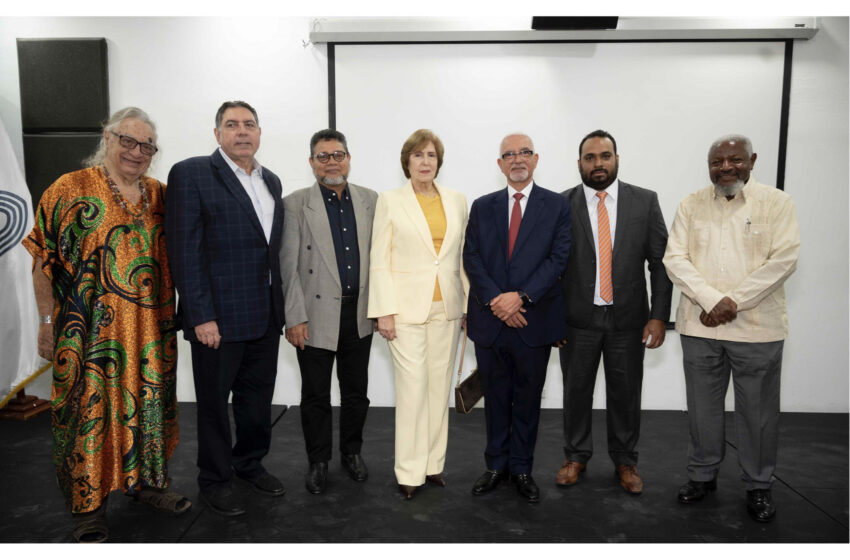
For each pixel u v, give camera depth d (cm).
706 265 221
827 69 331
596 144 230
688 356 230
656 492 238
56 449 198
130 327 203
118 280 199
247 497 232
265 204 224
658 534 203
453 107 342
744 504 227
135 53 347
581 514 217
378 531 204
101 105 345
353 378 248
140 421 208
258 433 238
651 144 338
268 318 220
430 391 234
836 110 332
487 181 346
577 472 247
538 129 341
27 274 321
